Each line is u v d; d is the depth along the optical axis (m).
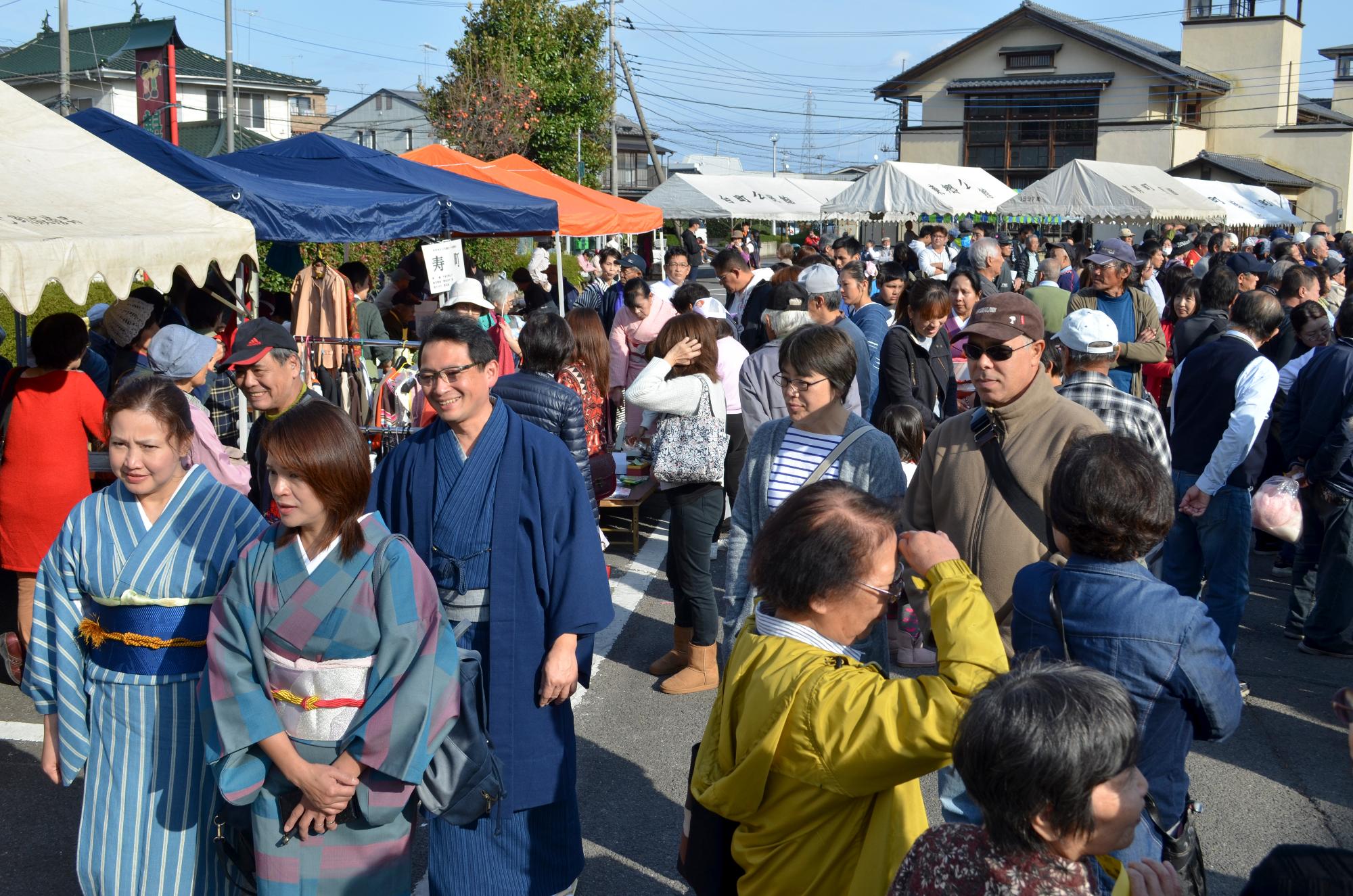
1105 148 39.62
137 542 2.90
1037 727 1.59
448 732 2.72
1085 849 1.64
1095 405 3.81
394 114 54.66
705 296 8.90
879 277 8.88
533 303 12.00
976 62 41.41
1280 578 7.21
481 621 3.07
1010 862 1.65
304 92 49.28
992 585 3.00
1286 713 5.11
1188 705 2.29
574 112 35.31
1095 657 2.29
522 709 3.08
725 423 5.16
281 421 2.57
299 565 2.61
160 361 4.59
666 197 24.30
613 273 14.09
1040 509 2.97
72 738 2.96
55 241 4.57
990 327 2.96
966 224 25.89
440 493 3.11
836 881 2.10
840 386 3.60
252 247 5.93
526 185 13.30
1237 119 40.97
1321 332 6.93
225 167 7.93
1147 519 2.27
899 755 1.93
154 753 2.92
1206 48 41.09
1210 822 4.16
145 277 5.12
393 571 2.64
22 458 4.84
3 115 5.67
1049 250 14.50
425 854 4.02
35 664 2.98
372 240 8.10
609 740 4.83
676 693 5.32
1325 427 5.47
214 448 4.43
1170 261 15.40
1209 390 5.02
